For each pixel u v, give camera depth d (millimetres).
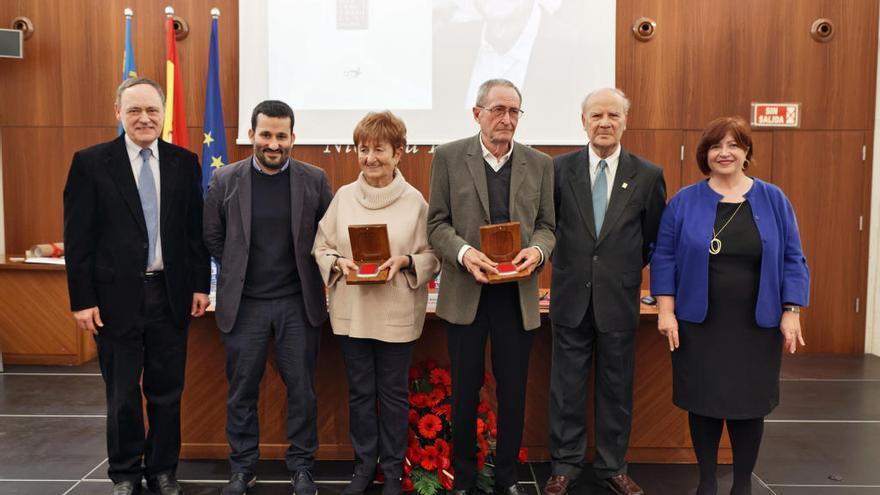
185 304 2604
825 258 5301
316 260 2617
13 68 5289
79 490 2807
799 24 5156
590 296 2668
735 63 5180
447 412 2861
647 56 5191
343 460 3078
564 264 2707
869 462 3160
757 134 5227
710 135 2336
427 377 3006
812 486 2898
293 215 2623
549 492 2703
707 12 5156
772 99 5195
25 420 3703
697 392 2352
